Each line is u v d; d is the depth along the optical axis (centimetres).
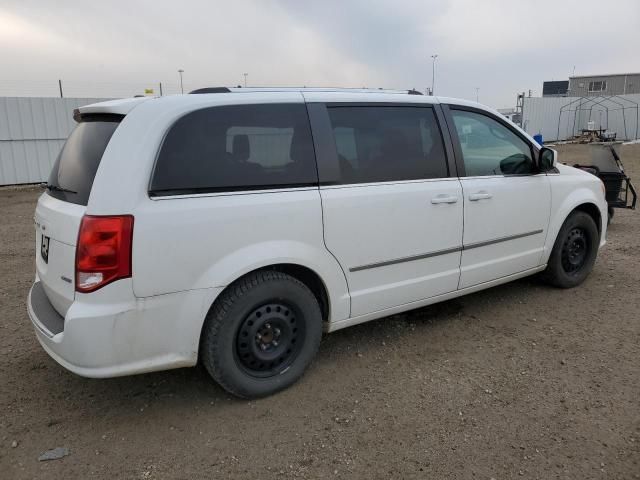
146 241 275
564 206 490
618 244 698
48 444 290
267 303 322
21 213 1084
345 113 357
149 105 294
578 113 3281
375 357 387
